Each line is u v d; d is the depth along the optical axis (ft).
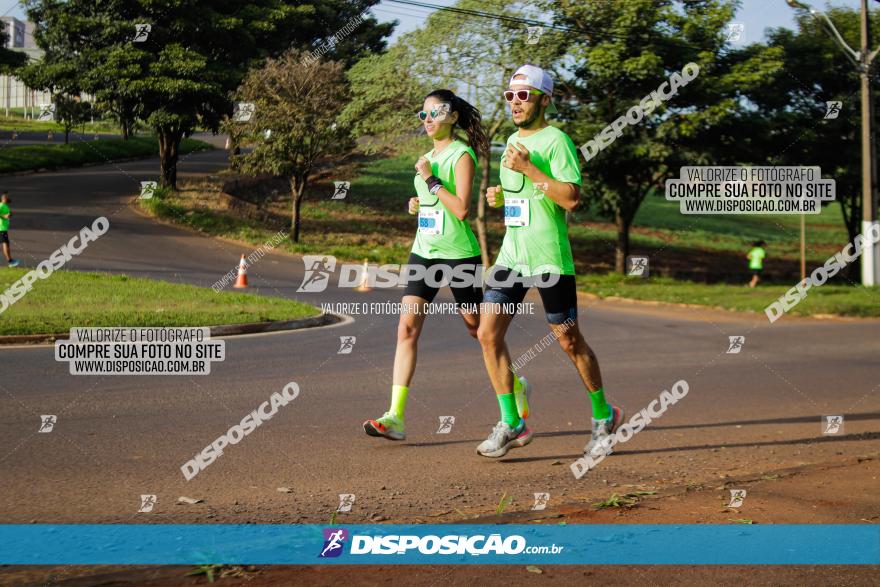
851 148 99.66
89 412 21.91
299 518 13.07
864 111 78.48
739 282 101.55
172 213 103.09
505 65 83.51
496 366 17.70
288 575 9.64
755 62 87.61
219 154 203.72
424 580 9.46
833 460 17.20
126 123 125.49
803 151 99.35
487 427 21.25
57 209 101.19
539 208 17.17
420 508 13.80
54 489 14.79
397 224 122.93
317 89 92.17
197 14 114.83
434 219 19.01
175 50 109.60
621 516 12.26
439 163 19.08
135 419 21.17
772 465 17.02
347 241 104.99
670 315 56.90
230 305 47.47
